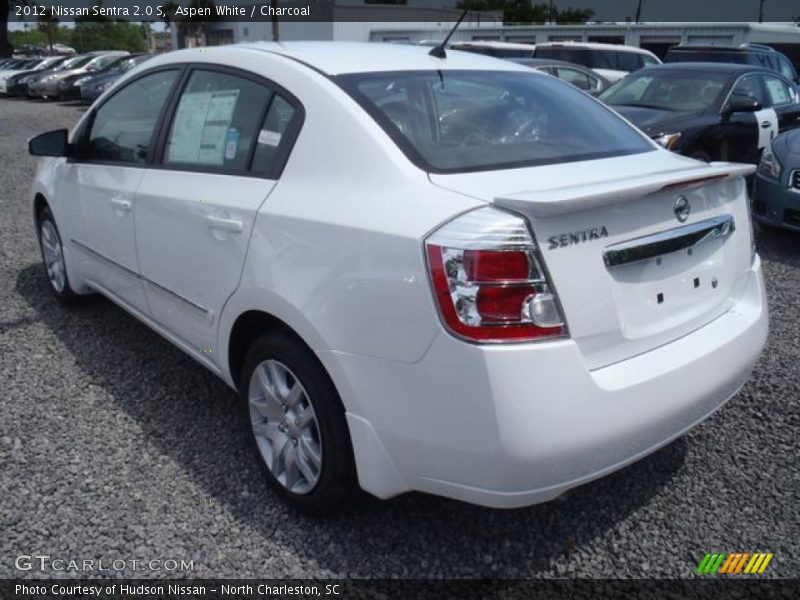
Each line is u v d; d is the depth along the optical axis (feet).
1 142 41.39
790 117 28.66
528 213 6.70
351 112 8.27
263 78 9.41
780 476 9.62
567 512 8.93
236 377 9.71
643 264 7.62
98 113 13.01
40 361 12.78
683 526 8.69
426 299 6.82
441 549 8.28
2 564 7.88
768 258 19.44
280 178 8.64
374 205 7.52
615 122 10.34
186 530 8.49
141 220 10.85
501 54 53.01
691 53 44.57
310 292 7.79
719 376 8.11
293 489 8.69
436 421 6.93
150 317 11.56
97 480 9.36
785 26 76.89
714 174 7.98
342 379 7.59
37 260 18.67
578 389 6.79
